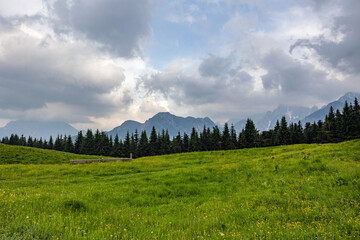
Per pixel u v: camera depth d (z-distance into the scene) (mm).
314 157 19141
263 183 13453
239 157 32156
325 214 7348
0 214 6320
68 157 39625
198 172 18172
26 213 6805
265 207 8805
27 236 4828
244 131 94188
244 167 19141
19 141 116625
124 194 12008
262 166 18484
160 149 94625
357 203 8180
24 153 36219
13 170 21109
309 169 15172
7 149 36000
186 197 12172
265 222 7133
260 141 90625
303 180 12719
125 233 5910
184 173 18031
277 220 7242
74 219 6777
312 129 95312
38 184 15695
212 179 16328
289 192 10727
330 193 9930
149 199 11477
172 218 8133
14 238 4633
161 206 10305
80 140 102000
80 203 8789
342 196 9234
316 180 12344
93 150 89312
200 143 98125
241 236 5793
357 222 6297
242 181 15008
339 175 12062
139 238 5582
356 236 5586
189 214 8734
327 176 12797
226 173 17719
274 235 5836
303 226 6547
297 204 8797
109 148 92562
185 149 103188
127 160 33094
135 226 6766
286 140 90562
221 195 12195
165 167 25375
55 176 19375
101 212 8031
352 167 13453
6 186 14492
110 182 15797
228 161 28266
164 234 6094
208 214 8461
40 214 6770
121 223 6977
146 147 91125
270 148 39344
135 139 101312
